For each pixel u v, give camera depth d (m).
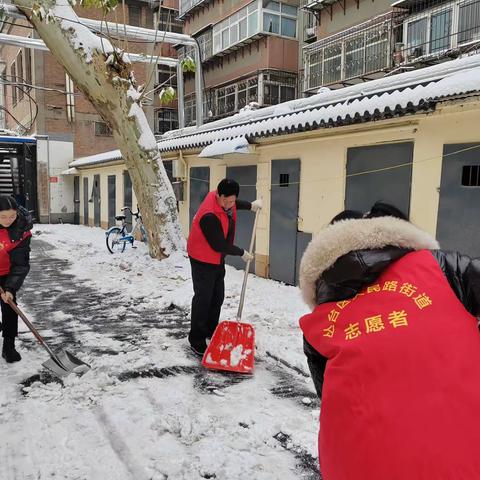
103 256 10.07
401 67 13.05
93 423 2.94
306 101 7.31
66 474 2.43
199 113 13.01
